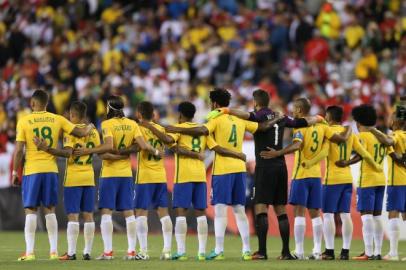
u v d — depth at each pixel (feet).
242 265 132.77
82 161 146.61
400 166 150.20
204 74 286.66
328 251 149.79
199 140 147.13
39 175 143.23
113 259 146.51
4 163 232.12
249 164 214.69
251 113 146.82
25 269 127.13
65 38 312.71
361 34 287.28
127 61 290.97
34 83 288.51
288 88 262.88
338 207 150.61
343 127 150.71
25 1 329.72
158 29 309.42
